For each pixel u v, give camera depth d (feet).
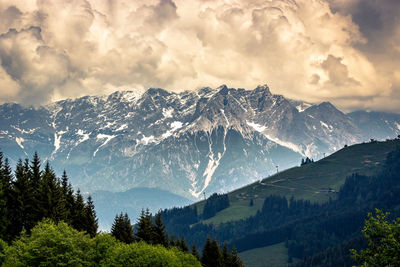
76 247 347.15
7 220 428.56
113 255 347.56
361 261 242.78
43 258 319.47
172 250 439.22
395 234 231.30
